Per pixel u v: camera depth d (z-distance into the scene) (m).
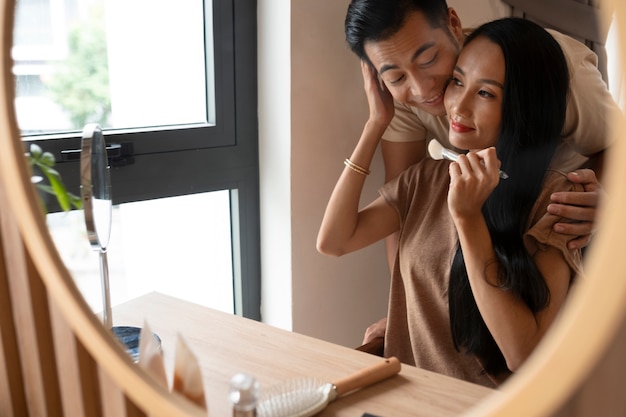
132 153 0.69
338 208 0.76
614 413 0.34
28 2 0.57
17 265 0.62
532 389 0.32
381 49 0.67
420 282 0.59
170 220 0.71
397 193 0.70
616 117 0.32
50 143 0.59
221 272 0.74
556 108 0.45
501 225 0.46
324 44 0.79
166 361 0.56
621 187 0.30
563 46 0.45
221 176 0.75
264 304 0.77
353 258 0.75
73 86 0.63
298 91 0.77
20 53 0.56
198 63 0.74
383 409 0.53
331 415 0.54
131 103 0.69
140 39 0.69
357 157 0.76
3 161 0.56
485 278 0.47
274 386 0.56
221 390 0.54
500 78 0.53
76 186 0.60
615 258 0.29
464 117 0.58
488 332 0.49
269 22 0.77
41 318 0.62
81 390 0.60
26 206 0.56
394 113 0.72
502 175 0.47
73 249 0.59
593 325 0.30
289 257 0.75
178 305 0.67
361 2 0.68
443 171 0.65
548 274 0.42
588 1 0.43
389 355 0.61
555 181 0.43
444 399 0.51
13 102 0.55
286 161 0.76
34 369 0.64
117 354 0.54
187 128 0.73
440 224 0.61
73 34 0.62
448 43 0.60
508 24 0.51
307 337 0.61
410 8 0.63
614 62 0.32
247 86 0.78
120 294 0.64
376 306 0.74
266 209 0.78
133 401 0.57
